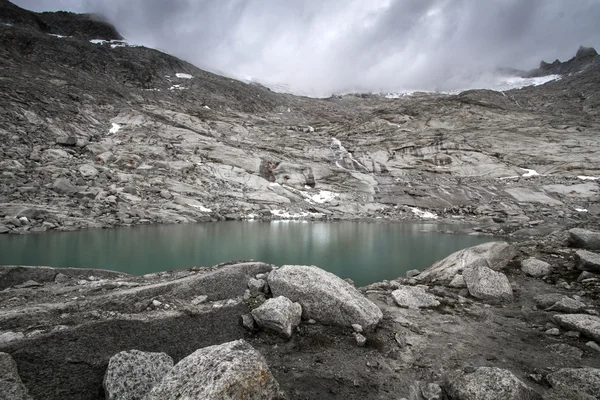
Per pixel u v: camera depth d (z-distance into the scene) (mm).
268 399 3701
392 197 51500
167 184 39188
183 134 56750
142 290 6914
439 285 10453
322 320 7145
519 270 11188
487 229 31891
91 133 47875
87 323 5570
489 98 104688
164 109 69250
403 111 93375
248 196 44344
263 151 60219
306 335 6633
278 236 26266
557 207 43875
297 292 7492
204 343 6000
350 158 64688
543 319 7570
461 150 65312
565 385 4684
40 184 29391
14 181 28359
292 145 68000
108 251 17875
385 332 6875
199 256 17844
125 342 5461
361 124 87562
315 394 4727
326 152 66688
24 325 5340
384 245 23469
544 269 10797
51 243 18859
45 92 52062
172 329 6055
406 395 4785
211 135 62438
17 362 4465
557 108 100375
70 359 4801
